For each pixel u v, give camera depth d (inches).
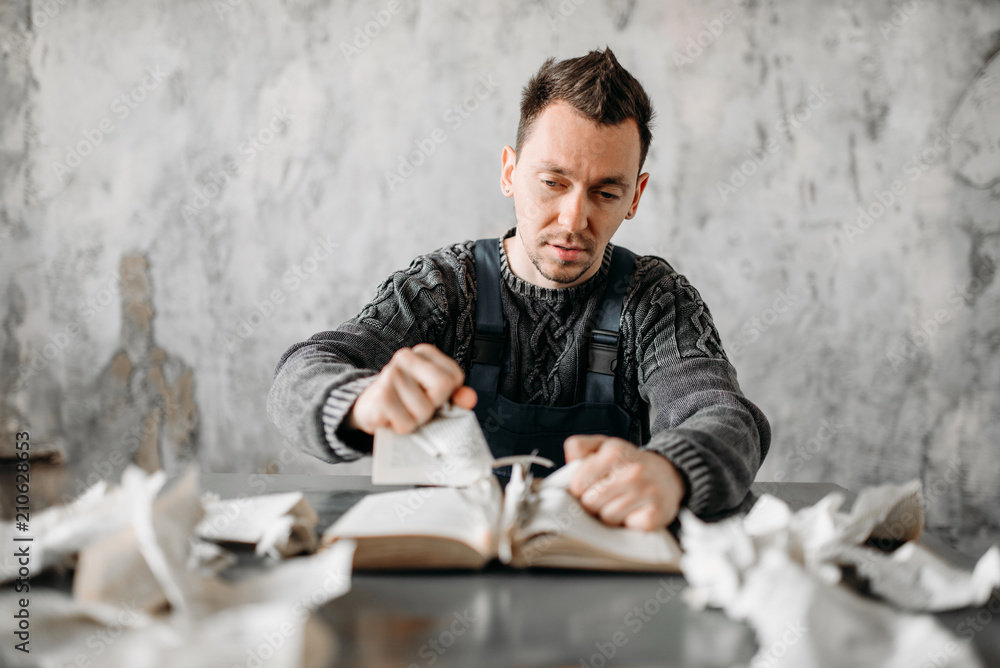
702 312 52.5
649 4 96.0
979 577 24.9
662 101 96.6
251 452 100.9
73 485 92.1
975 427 95.3
